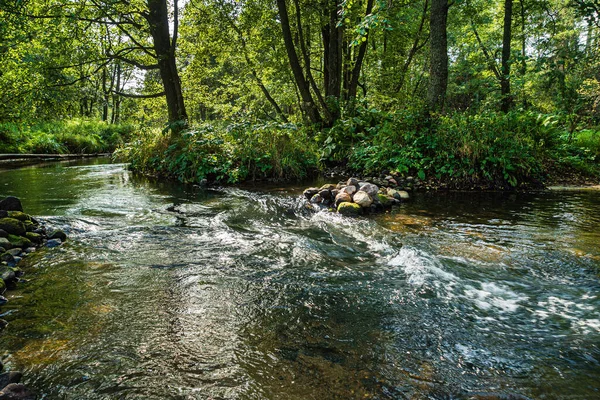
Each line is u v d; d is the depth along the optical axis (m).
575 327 2.67
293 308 2.92
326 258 4.09
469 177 8.64
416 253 4.20
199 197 7.63
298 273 3.64
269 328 2.62
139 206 6.69
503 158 8.52
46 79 11.74
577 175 10.10
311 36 17.69
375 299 3.09
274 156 10.05
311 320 2.74
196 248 4.38
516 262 3.93
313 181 9.74
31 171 12.35
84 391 1.95
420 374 2.14
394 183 8.72
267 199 7.25
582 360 2.29
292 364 2.21
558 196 7.73
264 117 15.44
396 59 17.78
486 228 5.28
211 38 15.04
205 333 2.54
